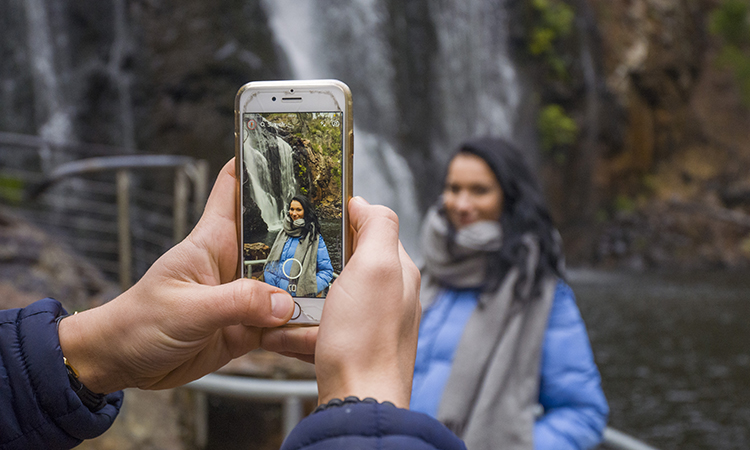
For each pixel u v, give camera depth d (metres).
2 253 4.79
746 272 20.66
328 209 0.81
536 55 20.83
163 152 13.77
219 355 0.77
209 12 14.35
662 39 24.09
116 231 11.63
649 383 7.55
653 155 24.34
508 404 1.45
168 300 0.67
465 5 19.33
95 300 5.01
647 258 21.70
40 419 0.65
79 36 13.52
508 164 1.69
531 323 1.52
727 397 7.01
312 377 3.34
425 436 0.51
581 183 21.59
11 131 12.95
